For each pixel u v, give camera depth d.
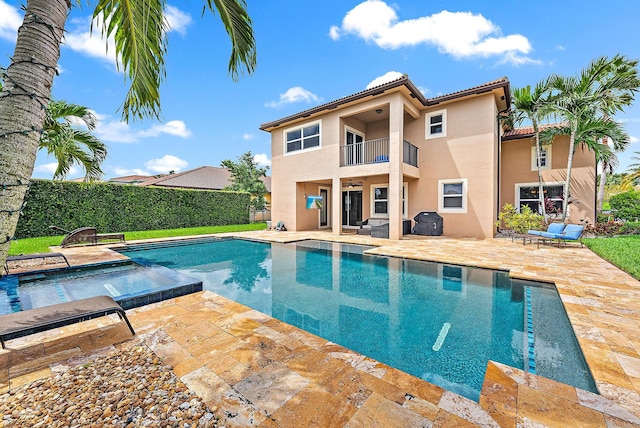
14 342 3.12
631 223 12.48
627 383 2.44
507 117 12.06
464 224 11.74
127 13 2.61
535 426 1.97
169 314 3.93
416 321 4.38
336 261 8.58
